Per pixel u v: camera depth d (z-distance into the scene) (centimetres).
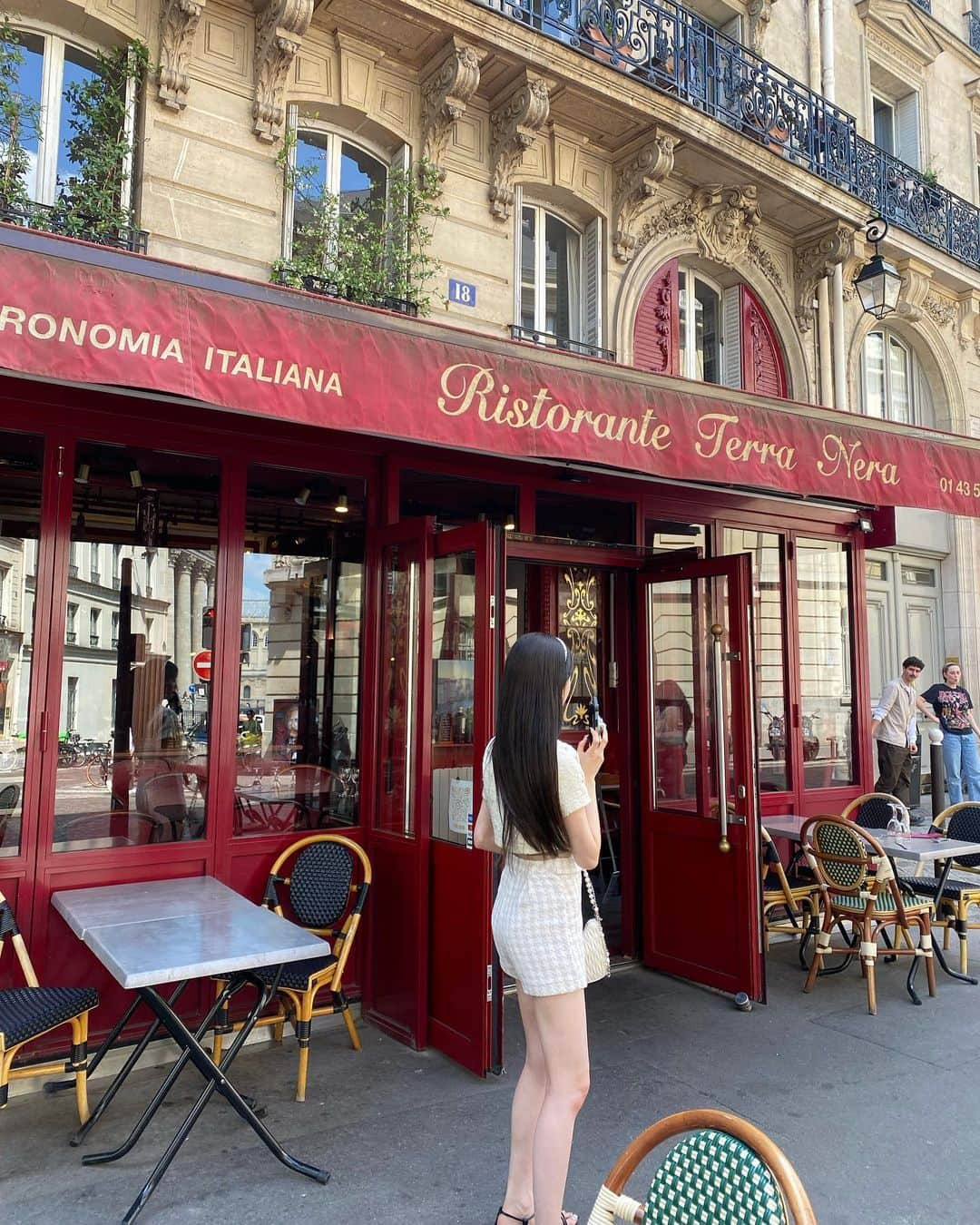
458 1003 400
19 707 387
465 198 643
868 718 722
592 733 265
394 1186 297
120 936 309
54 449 398
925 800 1006
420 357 338
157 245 518
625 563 553
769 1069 395
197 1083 376
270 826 445
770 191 786
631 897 561
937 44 1091
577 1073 253
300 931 318
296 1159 314
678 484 583
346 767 471
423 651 439
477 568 411
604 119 691
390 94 618
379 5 574
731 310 824
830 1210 286
